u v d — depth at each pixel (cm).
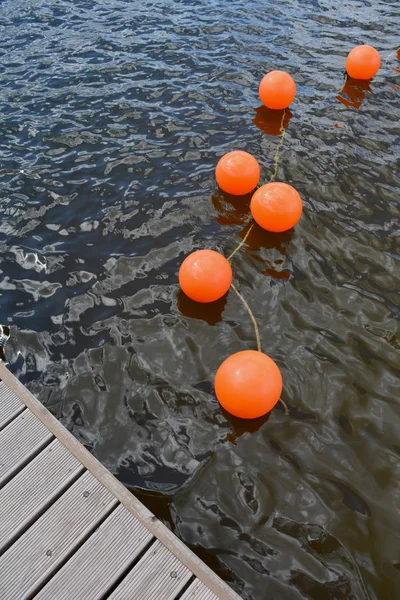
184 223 511
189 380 379
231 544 293
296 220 488
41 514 265
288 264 470
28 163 587
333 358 394
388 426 353
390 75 770
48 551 252
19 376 379
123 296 439
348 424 354
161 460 333
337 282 454
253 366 336
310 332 413
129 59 789
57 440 296
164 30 877
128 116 663
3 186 553
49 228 504
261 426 352
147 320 421
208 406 363
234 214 522
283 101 665
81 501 270
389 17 947
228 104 690
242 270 464
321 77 759
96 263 468
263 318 425
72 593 238
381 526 302
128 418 355
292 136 631
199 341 405
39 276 456
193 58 792
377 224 512
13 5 980
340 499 314
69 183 557
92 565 247
